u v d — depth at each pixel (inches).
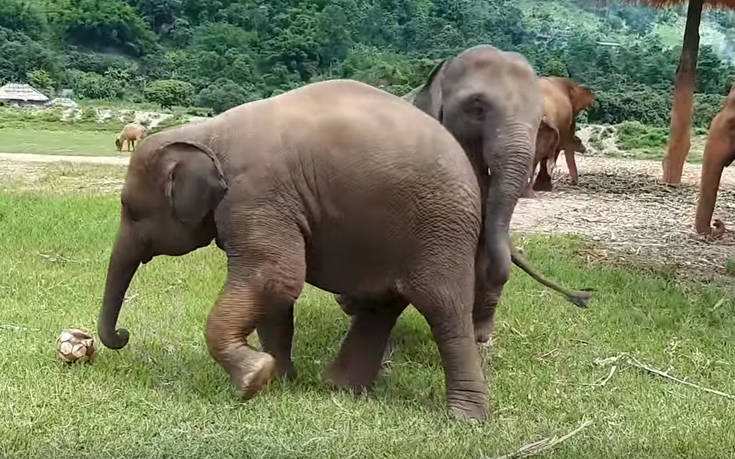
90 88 1769.2
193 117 1441.9
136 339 230.4
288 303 187.3
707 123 1274.6
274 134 187.0
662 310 283.3
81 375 200.4
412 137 185.0
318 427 177.3
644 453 171.0
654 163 888.3
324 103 190.5
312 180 185.8
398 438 172.9
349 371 206.1
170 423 175.8
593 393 207.2
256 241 184.7
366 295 193.3
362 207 184.7
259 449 164.2
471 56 208.2
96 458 158.6
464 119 205.3
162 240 198.4
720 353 243.0
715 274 355.6
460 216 184.7
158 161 192.5
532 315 270.7
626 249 401.7
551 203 544.1
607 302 290.7
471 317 190.9
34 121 1328.7
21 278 290.0
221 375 203.5
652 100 1327.5
